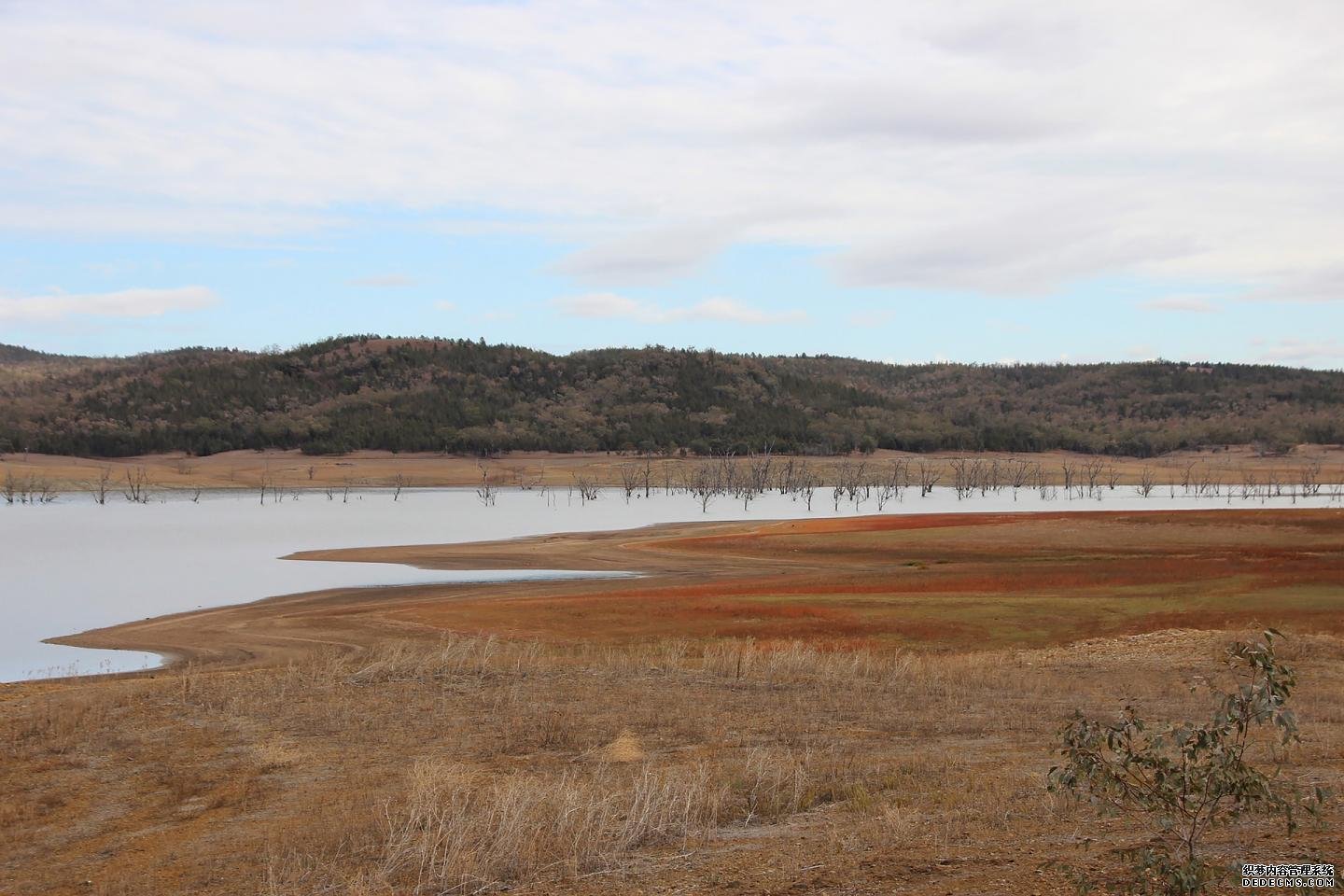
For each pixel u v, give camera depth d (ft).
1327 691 70.90
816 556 227.20
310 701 70.54
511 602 146.10
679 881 32.55
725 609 131.54
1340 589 134.72
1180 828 33.06
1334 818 34.96
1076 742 26.07
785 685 75.87
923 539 243.81
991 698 69.82
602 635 118.73
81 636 135.23
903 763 49.83
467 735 59.88
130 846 41.52
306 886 34.53
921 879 30.32
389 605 153.89
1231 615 115.75
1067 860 31.07
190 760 55.67
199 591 184.96
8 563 237.66
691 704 68.33
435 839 37.40
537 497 581.12
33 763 55.16
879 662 85.15
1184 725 25.25
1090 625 114.93
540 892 32.60
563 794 41.29
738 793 44.68
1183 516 268.00
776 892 30.42
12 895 36.35
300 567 224.94
